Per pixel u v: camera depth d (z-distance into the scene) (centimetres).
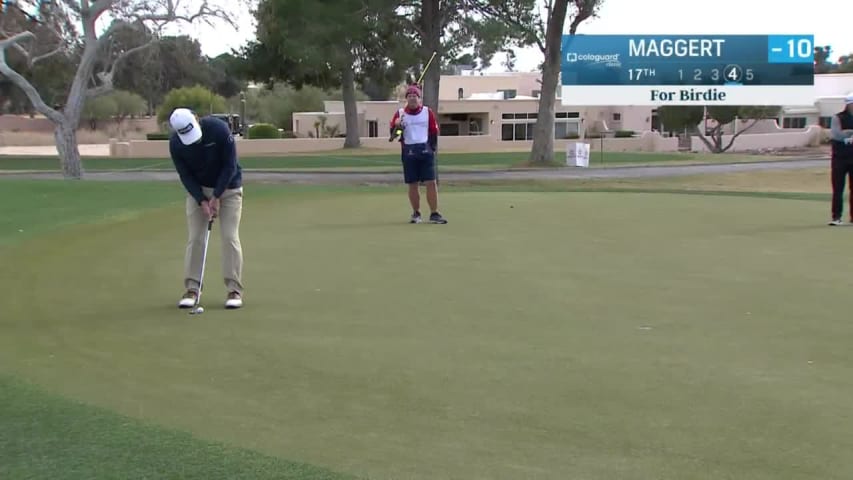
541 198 1589
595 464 372
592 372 504
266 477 346
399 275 810
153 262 895
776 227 1155
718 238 1051
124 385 481
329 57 3225
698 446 392
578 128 6488
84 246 1002
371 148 5284
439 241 1030
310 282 777
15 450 370
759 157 4409
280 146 5278
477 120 6481
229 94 8056
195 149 665
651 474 362
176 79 6219
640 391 469
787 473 363
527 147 5872
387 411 440
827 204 1480
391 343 569
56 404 434
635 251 950
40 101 2689
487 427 417
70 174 2741
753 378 491
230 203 700
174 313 661
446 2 3428
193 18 2766
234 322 630
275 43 4022
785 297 710
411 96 1181
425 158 1192
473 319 636
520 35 3322
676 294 723
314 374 502
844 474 362
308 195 1673
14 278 803
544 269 841
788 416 430
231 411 439
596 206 1430
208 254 933
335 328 610
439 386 480
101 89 2791
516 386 479
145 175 3050
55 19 2891
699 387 475
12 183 1692
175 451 372
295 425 419
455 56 3494
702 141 5953
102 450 371
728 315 646
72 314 659
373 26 3222
